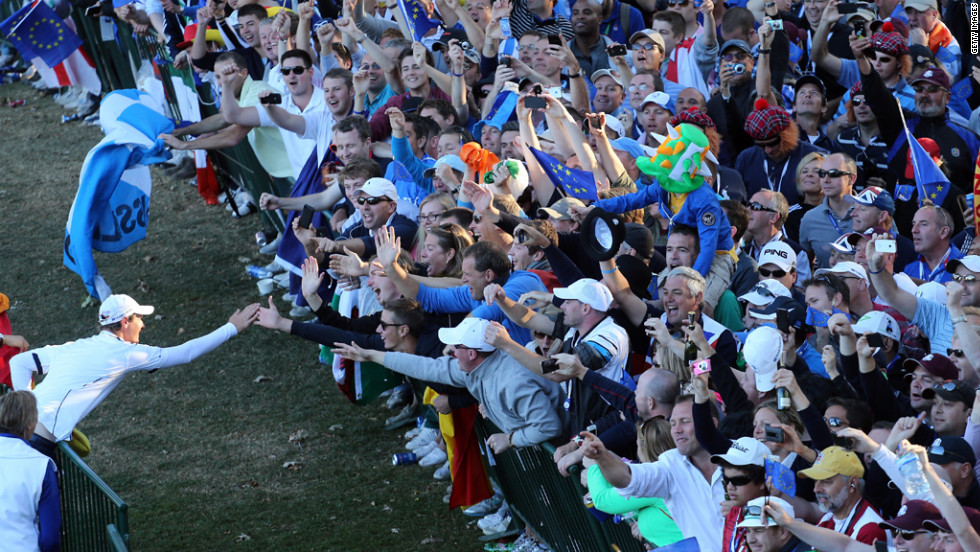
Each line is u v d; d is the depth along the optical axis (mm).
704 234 17484
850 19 26578
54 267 32094
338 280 22781
